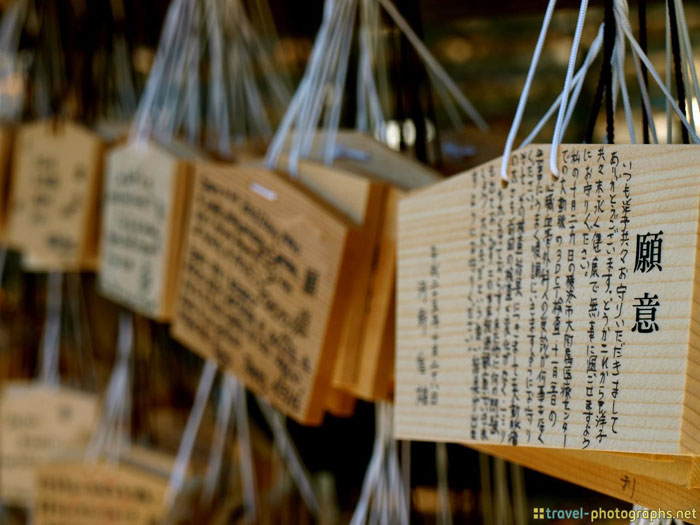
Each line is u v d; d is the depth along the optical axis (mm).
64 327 701
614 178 318
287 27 616
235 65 564
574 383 325
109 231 547
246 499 567
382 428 473
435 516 520
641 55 334
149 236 517
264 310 440
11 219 601
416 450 523
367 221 417
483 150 451
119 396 611
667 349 308
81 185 571
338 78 461
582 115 486
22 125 622
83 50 592
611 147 319
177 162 501
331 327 415
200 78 608
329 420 612
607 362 318
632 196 315
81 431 633
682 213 307
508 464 522
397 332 369
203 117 610
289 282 430
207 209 469
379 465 472
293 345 427
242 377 449
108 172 549
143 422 628
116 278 540
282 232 433
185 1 546
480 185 348
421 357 363
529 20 555
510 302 339
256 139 546
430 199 362
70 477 587
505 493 509
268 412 582
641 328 312
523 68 560
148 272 516
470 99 568
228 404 562
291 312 428
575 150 325
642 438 312
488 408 344
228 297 457
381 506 482
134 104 605
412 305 366
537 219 333
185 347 667
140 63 629
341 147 455
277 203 436
